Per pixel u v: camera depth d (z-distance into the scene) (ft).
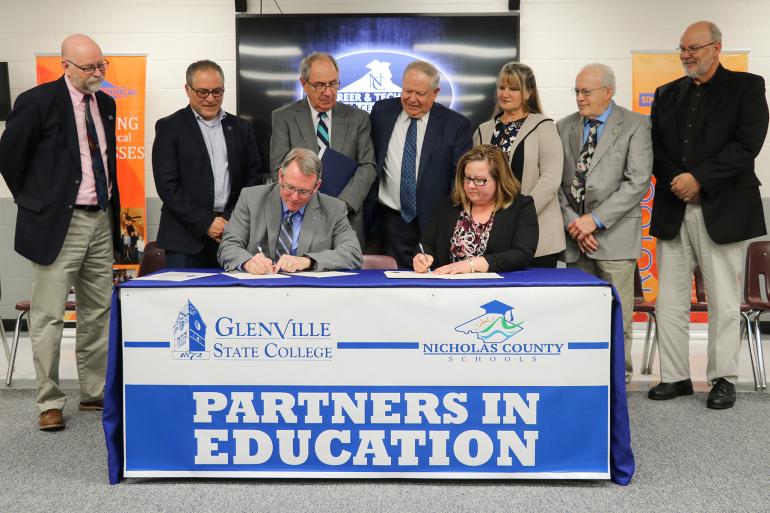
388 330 8.57
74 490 8.70
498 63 18.31
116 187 12.12
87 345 12.03
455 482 8.90
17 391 13.39
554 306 8.54
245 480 8.98
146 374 8.70
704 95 12.51
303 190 10.16
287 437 8.73
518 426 8.66
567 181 13.17
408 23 18.26
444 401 8.63
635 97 18.30
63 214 11.16
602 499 8.43
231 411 8.71
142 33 18.85
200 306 8.61
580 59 18.72
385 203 13.01
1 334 14.62
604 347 8.59
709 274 12.63
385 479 9.00
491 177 10.53
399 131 12.98
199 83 12.28
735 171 12.21
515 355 8.58
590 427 8.66
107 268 11.97
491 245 10.50
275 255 10.62
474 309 8.54
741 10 18.57
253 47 18.31
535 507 8.21
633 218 12.96
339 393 8.66
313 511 8.09
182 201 12.26
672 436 10.77
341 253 10.41
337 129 12.67
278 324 8.59
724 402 12.24
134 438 8.79
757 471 9.34
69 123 11.21
